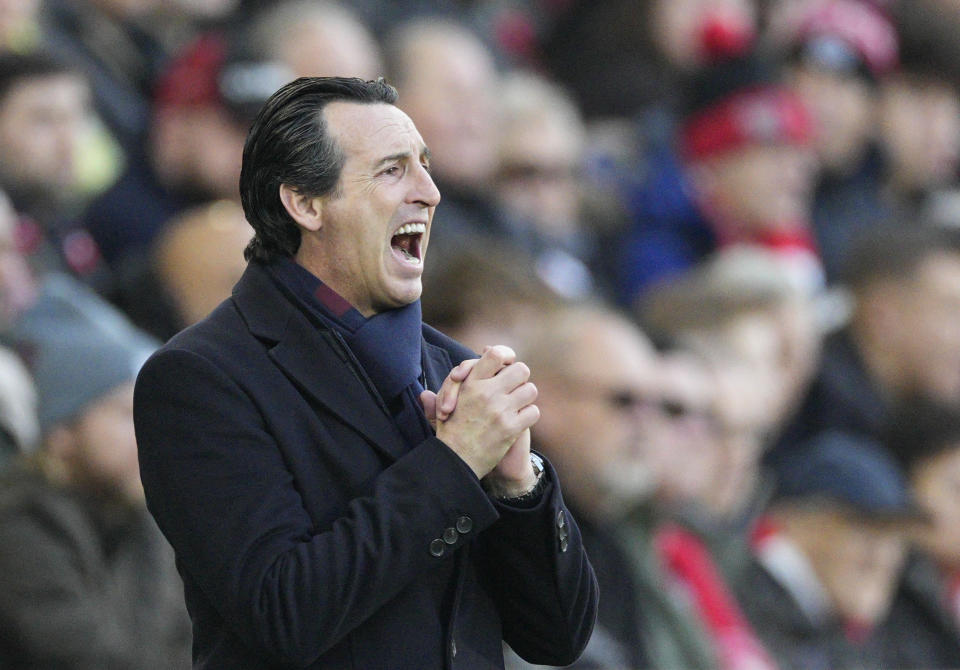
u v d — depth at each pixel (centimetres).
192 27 2753
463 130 2533
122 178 2320
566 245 2623
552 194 2633
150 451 860
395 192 880
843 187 3266
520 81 2786
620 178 2941
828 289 3089
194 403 857
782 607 1912
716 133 2877
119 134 2538
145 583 1642
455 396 875
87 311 1755
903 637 2092
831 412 2445
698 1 3341
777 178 2873
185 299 2006
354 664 854
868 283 2606
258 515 841
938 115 3500
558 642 911
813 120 3238
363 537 832
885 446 2362
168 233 2114
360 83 896
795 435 2452
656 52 3341
